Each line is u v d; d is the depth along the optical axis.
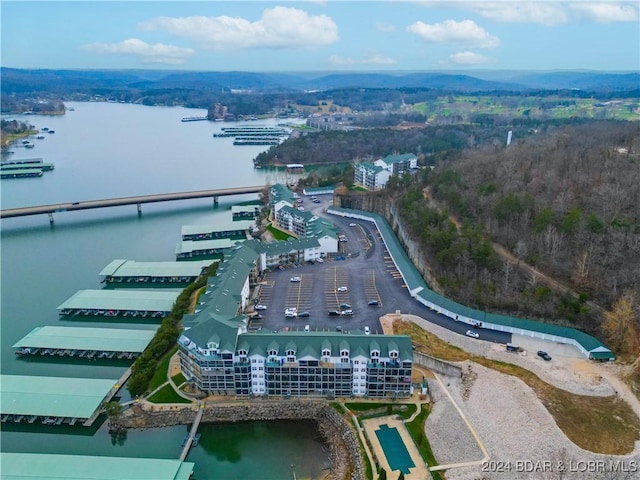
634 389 144.50
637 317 164.00
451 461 129.00
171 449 141.25
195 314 174.62
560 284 189.12
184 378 162.75
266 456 138.25
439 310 194.50
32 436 146.62
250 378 152.62
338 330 182.75
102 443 143.62
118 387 162.88
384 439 136.50
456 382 154.88
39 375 172.88
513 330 176.38
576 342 165.62
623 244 188.50
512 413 138.50
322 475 131.75
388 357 147.38
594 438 129.12
